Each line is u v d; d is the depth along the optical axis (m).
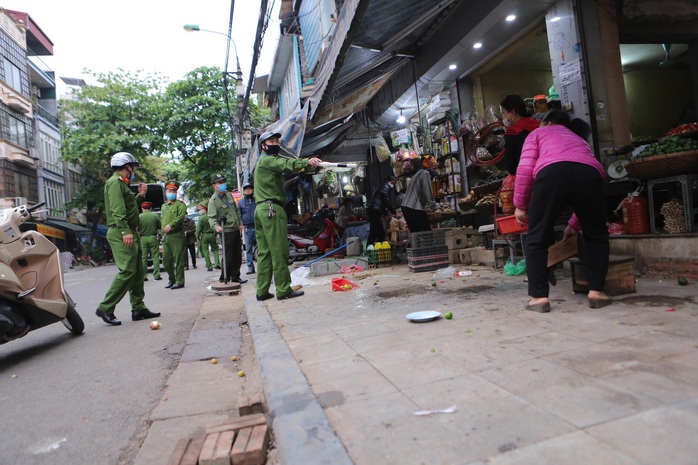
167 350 4.12
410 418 1.84
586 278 3.79
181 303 6.80
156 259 10.86
